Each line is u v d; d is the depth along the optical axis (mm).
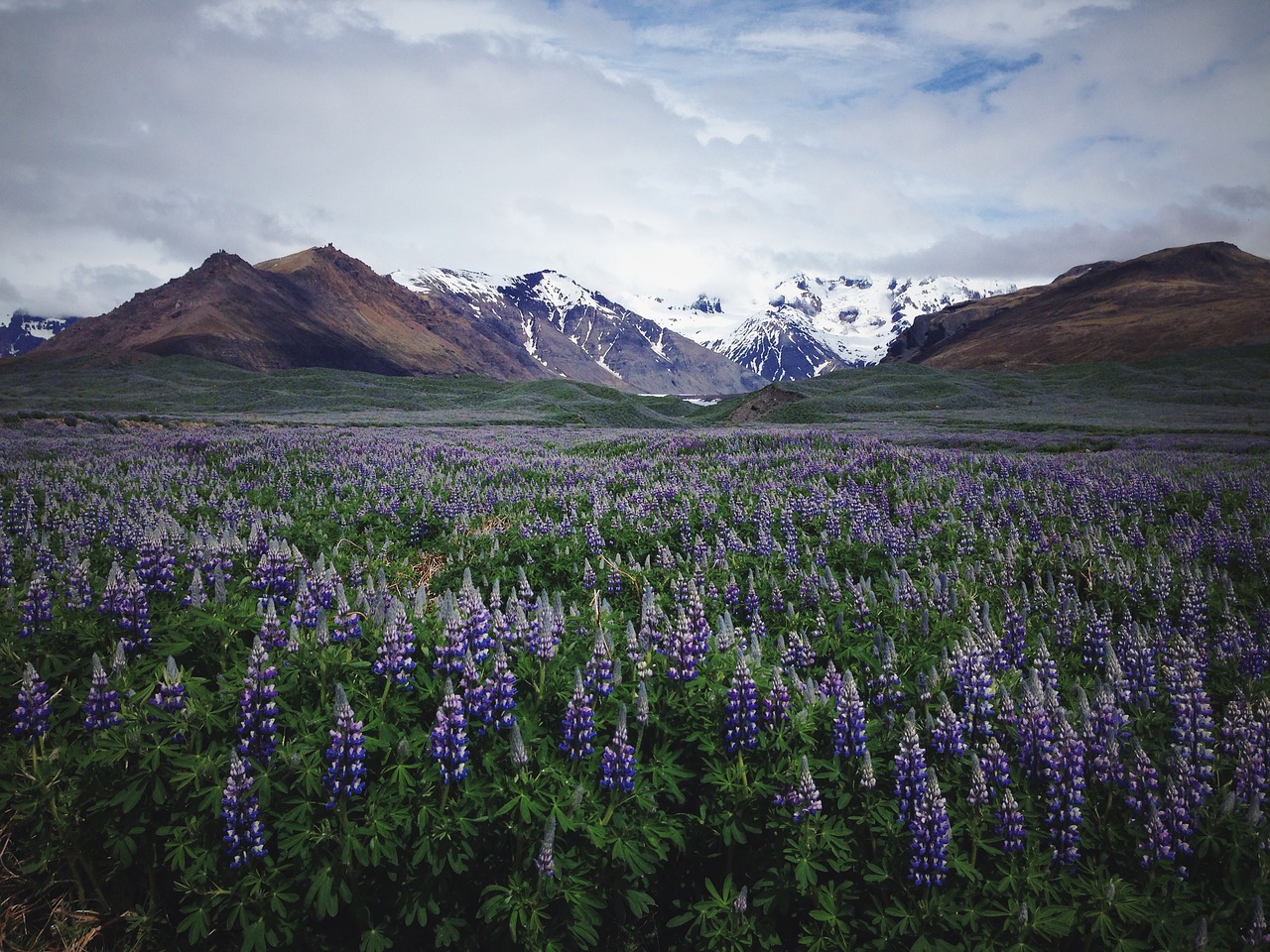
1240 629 8203
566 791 4719
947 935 4480
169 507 13641
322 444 25141
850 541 11805
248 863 4492
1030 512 13859
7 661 5477
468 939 4773
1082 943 4402
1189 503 15078
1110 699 5398
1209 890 4625
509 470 20250
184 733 4867
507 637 5910
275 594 7086
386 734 4863
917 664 6684
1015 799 4910
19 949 4688
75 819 4758
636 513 13578
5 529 11383
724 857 5254
